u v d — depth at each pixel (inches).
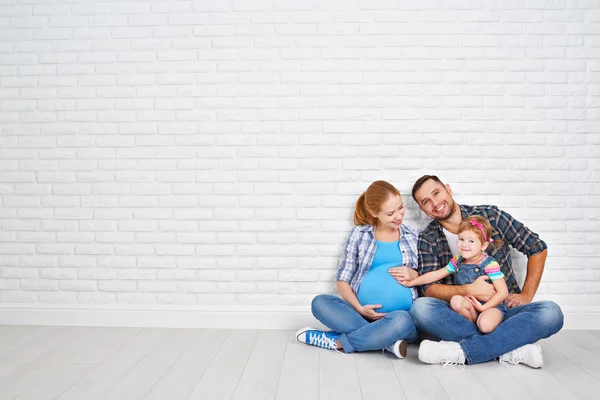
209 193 111.3
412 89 109.9
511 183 109.7
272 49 110.8
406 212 109.8
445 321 88.6
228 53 111.2
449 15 109.7
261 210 110.8
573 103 109.7
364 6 110.0
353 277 104.1
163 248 111.7
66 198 112.8
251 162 111.0
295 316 109.6
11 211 112.9
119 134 112.5
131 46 112.3
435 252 103.0
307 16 110.3
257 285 110.7
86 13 112.5
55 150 113.1
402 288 98.0
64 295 112.4
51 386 76.1
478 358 85.9
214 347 95.9
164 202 111.8
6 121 113.5
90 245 112.5
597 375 81.6
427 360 86.2
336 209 110.2
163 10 112.0
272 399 71.7
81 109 112.8
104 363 86.5
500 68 109.7
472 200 109.7
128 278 111.9
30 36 113.0
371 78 109.9
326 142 110.2
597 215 109.5
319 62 110.3
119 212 112.3
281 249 110.6
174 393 73.7
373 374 82.0
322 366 85.7
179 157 111.8
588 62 109.7
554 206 109.6
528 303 95.8
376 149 109.8
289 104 110.4
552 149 109.7
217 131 111.3
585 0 109.5
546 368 85.0
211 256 111.3
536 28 109.6
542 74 109.7
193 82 111.7
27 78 113.3
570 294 109.3
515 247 103.7
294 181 110.5
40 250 112.7
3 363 86.3
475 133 109.7
